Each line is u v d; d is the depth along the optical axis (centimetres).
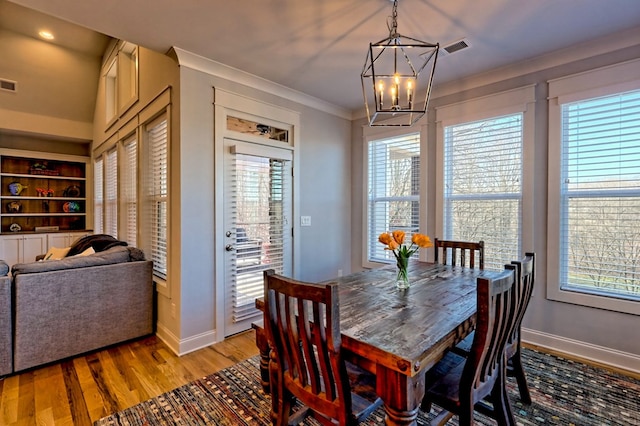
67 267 255
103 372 235
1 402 198
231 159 299
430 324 138
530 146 278
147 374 232
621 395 201
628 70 232
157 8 204
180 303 265
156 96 304
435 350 120
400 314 150
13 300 230
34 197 576
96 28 229
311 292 116
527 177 279
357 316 147
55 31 439
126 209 414
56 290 247
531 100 277
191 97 270
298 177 360
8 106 504
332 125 402
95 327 267
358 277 224
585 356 251
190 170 269
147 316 300
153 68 313
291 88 342
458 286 198
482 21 218
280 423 142
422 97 351
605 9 204
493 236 301
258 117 320
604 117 246
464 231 321
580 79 252
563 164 263
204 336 279
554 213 265
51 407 193
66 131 564
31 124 529
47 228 589
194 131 272
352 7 203
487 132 307
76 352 256
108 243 358
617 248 241
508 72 289
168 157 281
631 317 233
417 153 362
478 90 310
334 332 113
